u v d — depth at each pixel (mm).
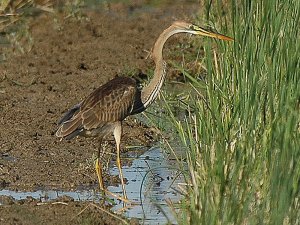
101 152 15086
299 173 10516
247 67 12492
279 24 12148
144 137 15852
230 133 12375
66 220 12047
